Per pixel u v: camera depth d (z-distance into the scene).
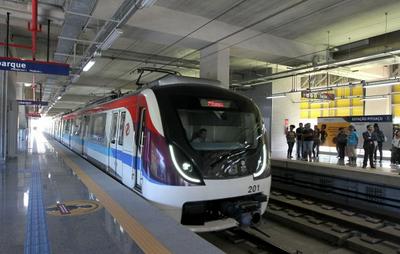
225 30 11.48
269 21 11.30
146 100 5.25
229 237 5.89
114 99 8.07
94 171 7.69
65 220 3.77
